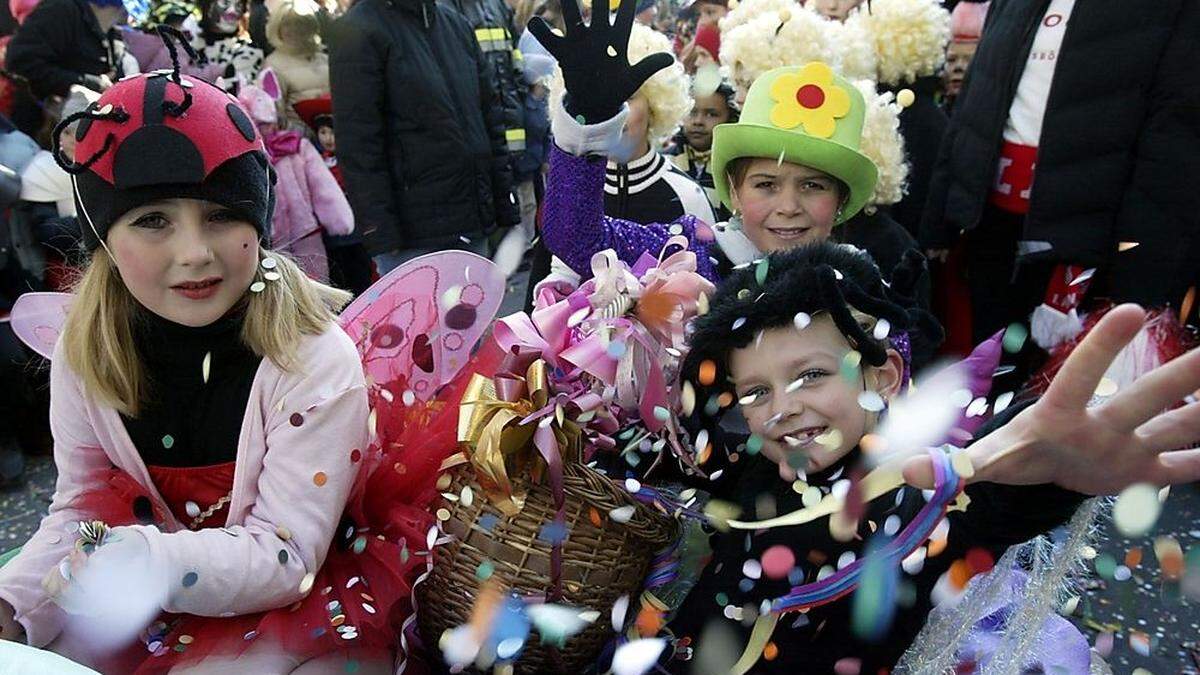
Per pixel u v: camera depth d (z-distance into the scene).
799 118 1.47
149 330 1.14
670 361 1.11
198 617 1.11
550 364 1.10
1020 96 2.17
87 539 0.99
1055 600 0.95
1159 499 0.71
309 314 1.17
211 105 1.05
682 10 4.05
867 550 0.89
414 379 1.31
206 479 1.18
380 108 2.65
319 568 1.12
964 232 2.39
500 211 3.09
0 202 2.63
